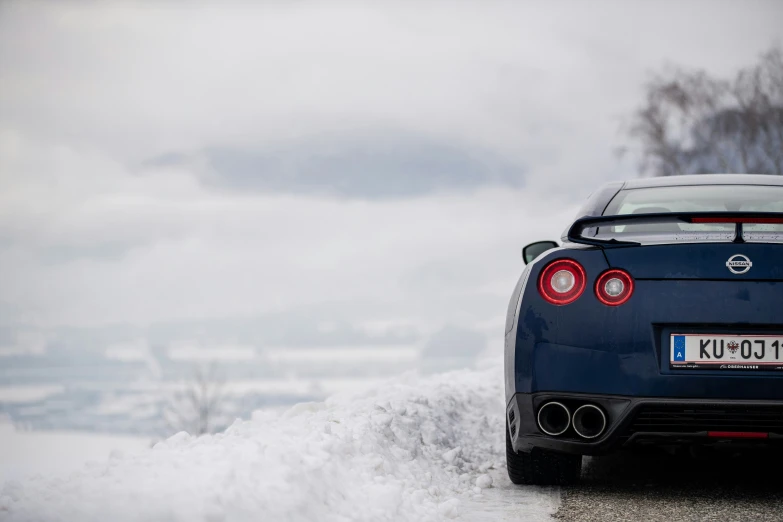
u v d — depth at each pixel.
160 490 5.37
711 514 6.56
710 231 6.95
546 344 6.74
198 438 7.69
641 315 6.56
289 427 7.55
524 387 6.79
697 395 6.45
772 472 8.30
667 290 6.56
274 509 5.50
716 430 6.52
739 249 6.55
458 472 8.58
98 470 6.11
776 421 6.47
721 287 6.51
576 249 6.88
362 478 6.73
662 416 6.57
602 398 6.59
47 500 5.30
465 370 15.82
